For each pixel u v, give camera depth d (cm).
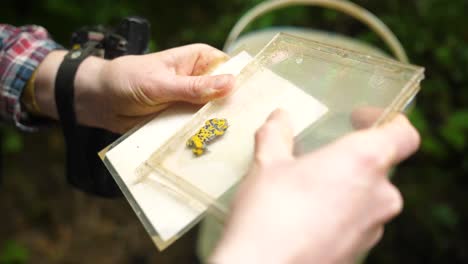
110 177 62
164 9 123
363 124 49
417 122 97
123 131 62
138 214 51
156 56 60
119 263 103
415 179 104
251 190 41
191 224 49
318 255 40
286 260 39
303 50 57
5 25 66
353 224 42
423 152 104
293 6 105
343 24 108
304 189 41
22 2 108
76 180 64
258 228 40
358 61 54
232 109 55
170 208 50
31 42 64
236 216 41
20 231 104
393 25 106
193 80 55
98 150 62
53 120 68
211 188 50
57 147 115
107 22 113
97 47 63
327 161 42
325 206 41
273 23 105
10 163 110
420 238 97
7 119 66
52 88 63
